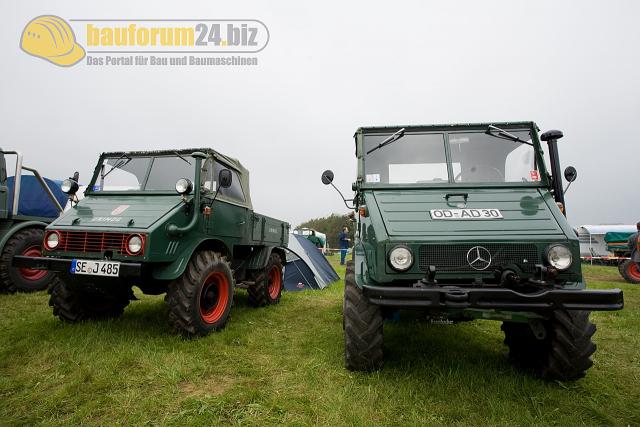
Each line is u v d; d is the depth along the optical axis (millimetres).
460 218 2645
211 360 2807
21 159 5445
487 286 2314
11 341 3088
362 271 2629
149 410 2039
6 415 1962
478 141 3430
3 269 5168
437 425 1897
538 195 2994
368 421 1928
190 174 4062
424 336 3588
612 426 1991
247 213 4902
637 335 3867
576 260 2314
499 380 2451
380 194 3164
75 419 1924
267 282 5168
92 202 3898
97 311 3805
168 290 3305
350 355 2539
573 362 2367
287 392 2287
